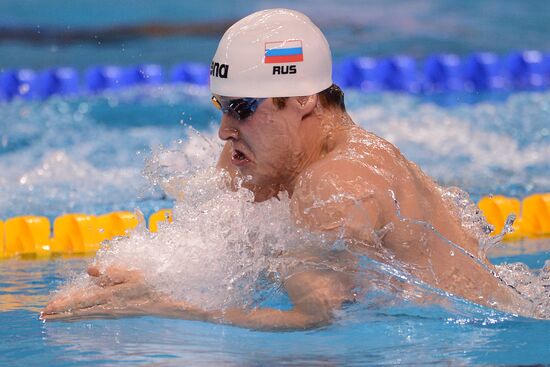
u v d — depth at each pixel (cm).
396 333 810
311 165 793
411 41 4475
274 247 817
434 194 859
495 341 788
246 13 4966
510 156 2364
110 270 866
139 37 4531
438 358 742
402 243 793
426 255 813
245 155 817
